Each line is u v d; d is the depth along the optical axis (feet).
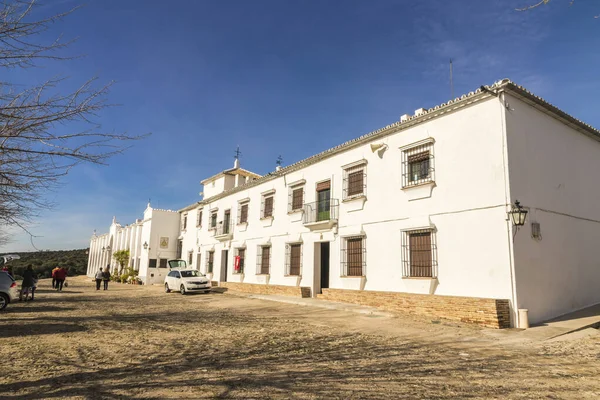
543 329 31.76
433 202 42.22
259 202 76.59
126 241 146.92
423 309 39.99
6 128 13.44
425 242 42.98
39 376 19.17
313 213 60.59
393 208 47.01
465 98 39.29
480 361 22.25
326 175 59.21
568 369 20.44
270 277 70.03
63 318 40.91
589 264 42.37
